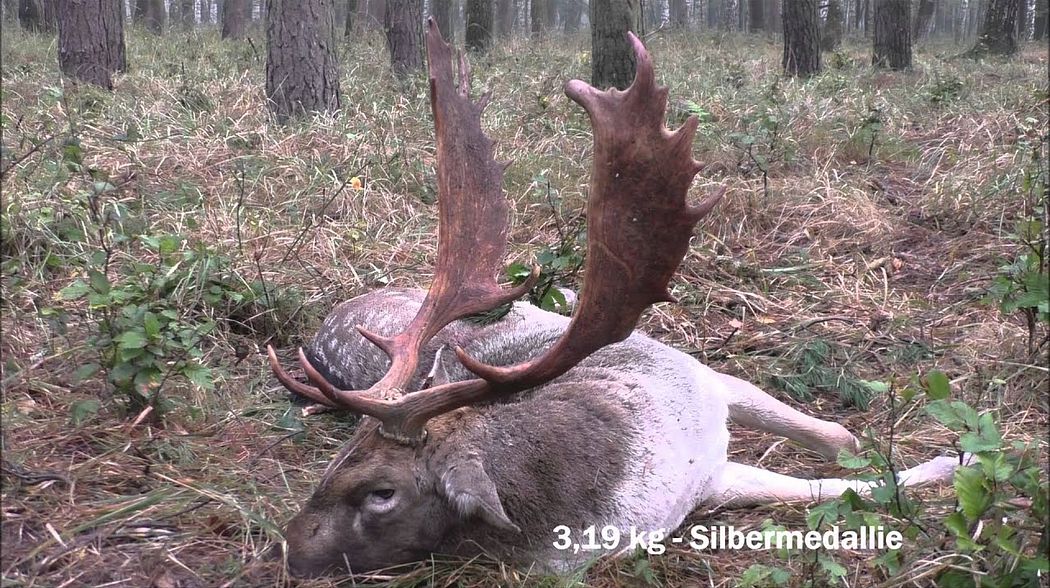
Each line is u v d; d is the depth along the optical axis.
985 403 1.86
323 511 1.36
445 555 1.41
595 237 1.26
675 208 1.21
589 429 1.45
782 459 1.81
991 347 2.05
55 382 1.82
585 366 1.62
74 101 3.63
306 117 3.66
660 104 1.20
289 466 1.69
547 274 2.13
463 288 1.55
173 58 5.96
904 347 2.13
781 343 2.19
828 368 2.07
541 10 11.16
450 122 1.58
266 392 1.96
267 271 2.40
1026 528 1.27
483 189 1.61
